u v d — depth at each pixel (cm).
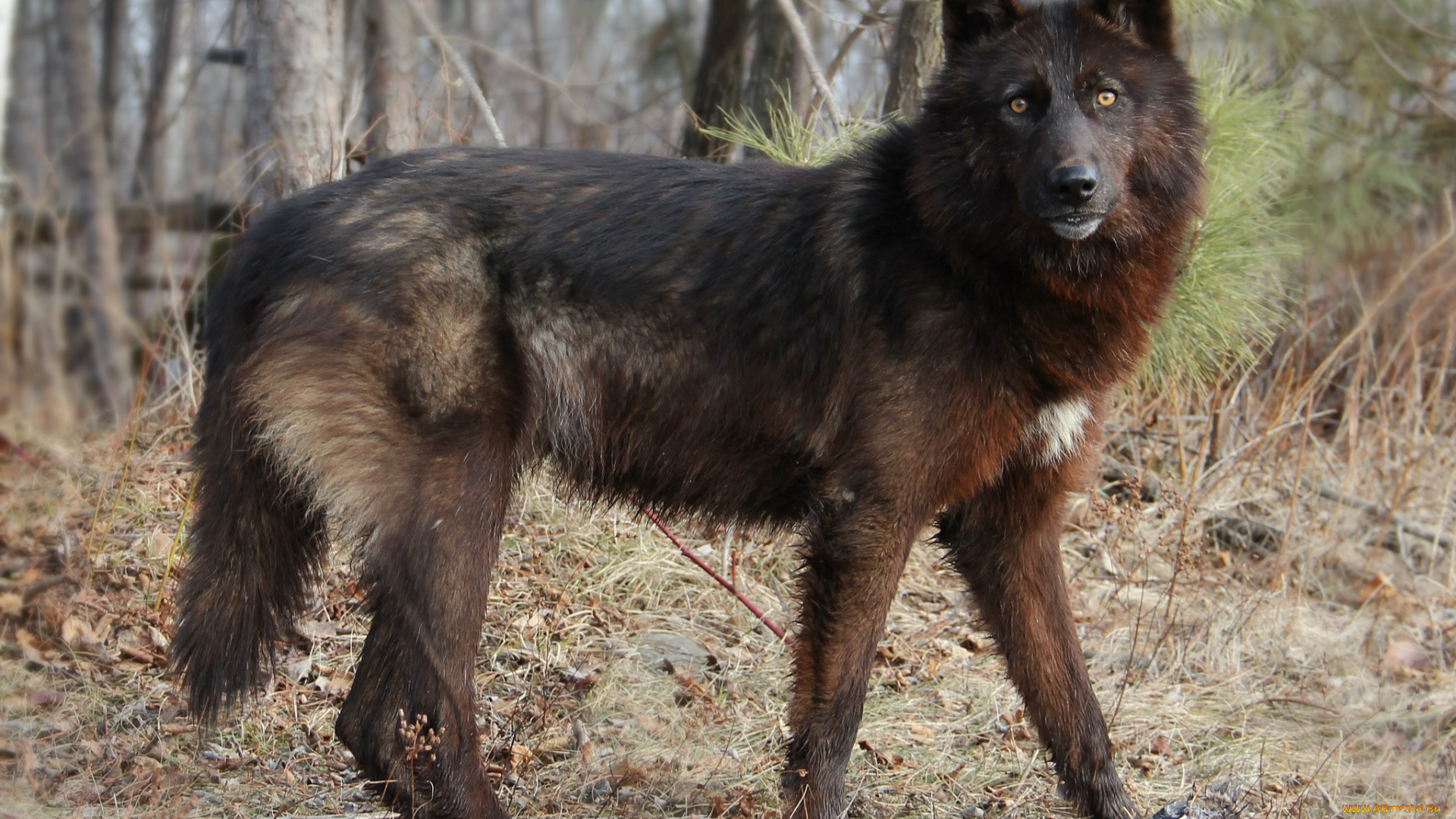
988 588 352
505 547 475
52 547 430
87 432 556
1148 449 607
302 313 314
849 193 326
